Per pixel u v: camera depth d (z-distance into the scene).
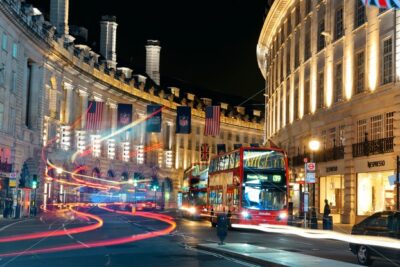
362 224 18.28
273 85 66.38
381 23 35.12
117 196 86.06
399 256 16.41
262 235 32.09
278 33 62.62
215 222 38.75
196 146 111.50
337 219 40.34
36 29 58.28
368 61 36.66
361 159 37.16
